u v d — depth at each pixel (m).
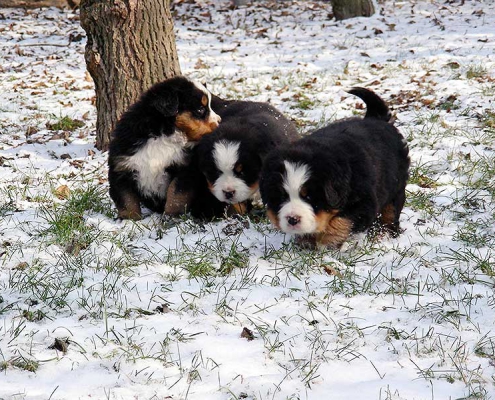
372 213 6.24
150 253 6.55
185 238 6.91
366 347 4.96
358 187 6.11
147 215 7.86
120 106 9.94
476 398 4.33
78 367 4.71
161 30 9.98
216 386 4.50
